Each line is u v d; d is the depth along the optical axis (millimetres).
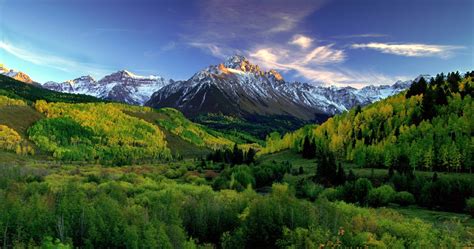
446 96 156250
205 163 156000
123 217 40062
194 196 63719
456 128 124375
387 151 121000
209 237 48656
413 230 43594
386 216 56312
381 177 105250
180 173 126625
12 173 90062
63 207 40625
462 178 79500
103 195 50500
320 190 86625
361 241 38406
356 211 54781
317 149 161625
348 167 128625
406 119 151000
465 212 71562
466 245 43531
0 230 36562
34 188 59656
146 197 60656
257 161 167250
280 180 109188
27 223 38250
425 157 112688
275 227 42719
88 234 37938
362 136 155375
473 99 148250
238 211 51562
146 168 153125
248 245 43281
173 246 38562
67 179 95250
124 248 36812
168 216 45344
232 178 96750
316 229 39562
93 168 151000
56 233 37656
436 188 76875
